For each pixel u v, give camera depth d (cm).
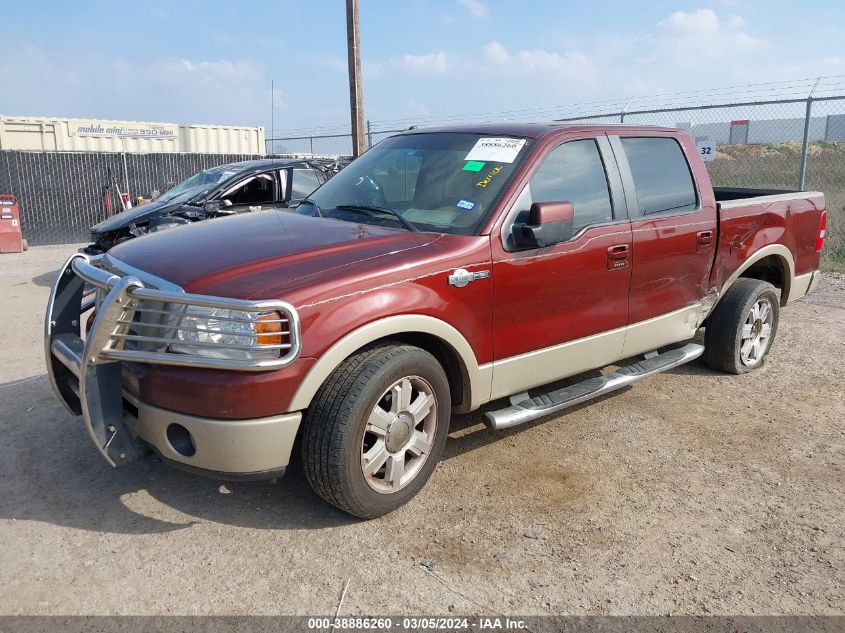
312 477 319
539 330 394
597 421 470
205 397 292
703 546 327
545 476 392
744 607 285
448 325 346
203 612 275
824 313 762
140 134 2103
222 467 300
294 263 324
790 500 371
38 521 337
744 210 523
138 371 309
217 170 983
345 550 317
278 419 299
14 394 500
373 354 324
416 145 449
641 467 405
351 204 423
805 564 315
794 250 580
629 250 433
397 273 327
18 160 1462
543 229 364
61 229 1532
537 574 303
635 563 313
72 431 438
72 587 289
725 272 520
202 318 294
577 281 406
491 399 384
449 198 393
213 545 320
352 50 1201
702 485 386
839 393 526
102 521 339
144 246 372
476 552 318
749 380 553
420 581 296
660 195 468
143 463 398
